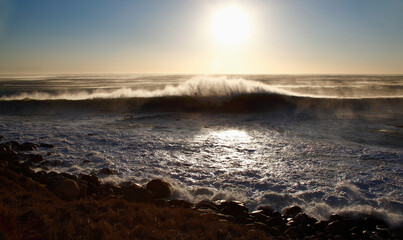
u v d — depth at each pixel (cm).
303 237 474
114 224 416
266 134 1250
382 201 593
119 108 2062
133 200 564
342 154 934
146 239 376
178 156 922
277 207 584
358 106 2070
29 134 1219
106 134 1233
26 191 541
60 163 831
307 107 2078
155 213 479
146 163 849
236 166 826
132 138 1162
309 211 562
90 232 378
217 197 618
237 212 548
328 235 476
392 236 480
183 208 532
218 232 418
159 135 1223
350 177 731
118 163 845
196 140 1137
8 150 915
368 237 475
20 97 2794
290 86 5119
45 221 396
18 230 362
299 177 736
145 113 1903
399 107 2038
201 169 800
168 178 730
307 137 1184
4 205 434
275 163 851
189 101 2159
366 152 954
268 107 2100
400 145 1045
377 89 4319
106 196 598
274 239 449
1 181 550
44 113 1869
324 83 6569
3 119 1623
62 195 558
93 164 834
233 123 1536
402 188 663
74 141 1104
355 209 562
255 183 700
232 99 2188
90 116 1769
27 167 719
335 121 1575
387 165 821
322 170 785
